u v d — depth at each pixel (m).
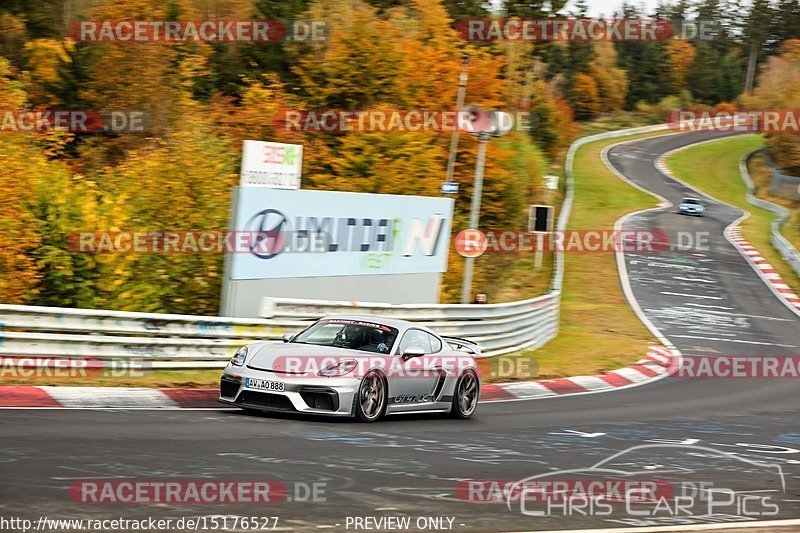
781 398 36.94
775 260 94.06
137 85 57.09
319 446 17.03
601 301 69.44
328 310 31.38
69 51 58.75
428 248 40.47
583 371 38.81
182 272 34.66
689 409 30.92
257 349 21.41
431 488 14.11
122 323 25.22
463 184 66.62
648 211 120.69
